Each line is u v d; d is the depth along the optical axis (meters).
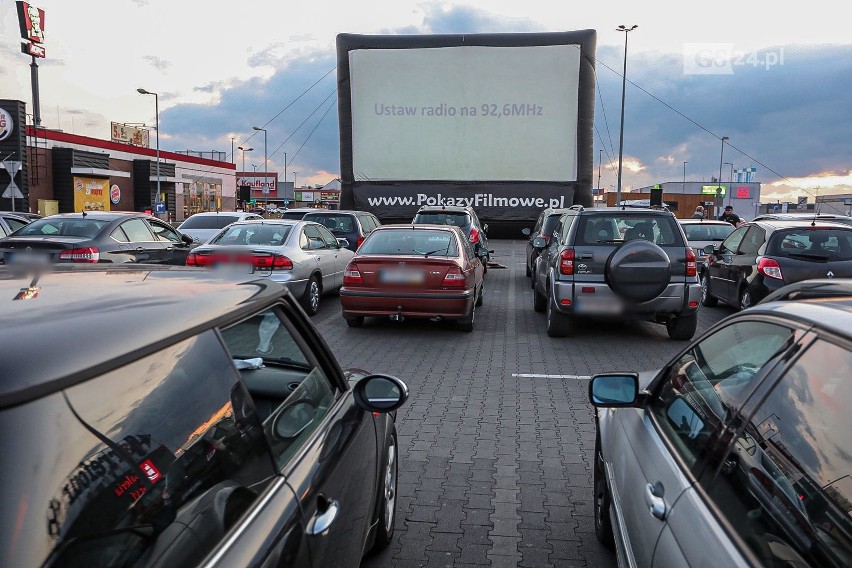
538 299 12.16
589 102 28.56
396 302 9.81
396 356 8.66
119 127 55.03
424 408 6.39
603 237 9.34
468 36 28.48
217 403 1.88
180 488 1.61
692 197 69.88
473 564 3.59
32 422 1.26
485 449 5.30
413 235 10.54
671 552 2.06
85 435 1.37
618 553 2.87
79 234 11.39
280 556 1.79
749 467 1.95
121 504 1.42
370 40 28.75
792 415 1.89
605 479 3.55
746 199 74.31
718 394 2.38
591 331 10.51
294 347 2.72
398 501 4.35
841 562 1.46
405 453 5.20
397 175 29.41
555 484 4.63
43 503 1.24
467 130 28.97
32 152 36.75
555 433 5.69
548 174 28.97
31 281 2.07
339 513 2.35
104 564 1.33
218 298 2.12
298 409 2.48
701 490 2.12
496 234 30.30
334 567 2.26
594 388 3.09
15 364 1.29
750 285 10.80
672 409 2.76
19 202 33.47
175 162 52.94
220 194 61.09
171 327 1.75
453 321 11.30
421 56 28.67
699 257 15.38
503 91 28.69
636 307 9.13
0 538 1.15
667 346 9.38
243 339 2.27
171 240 13.67
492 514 4.17
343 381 3.16
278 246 11.03
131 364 1.56
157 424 1.60
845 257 10.30
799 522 1.64
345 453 2.63
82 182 39.41
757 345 2.29
